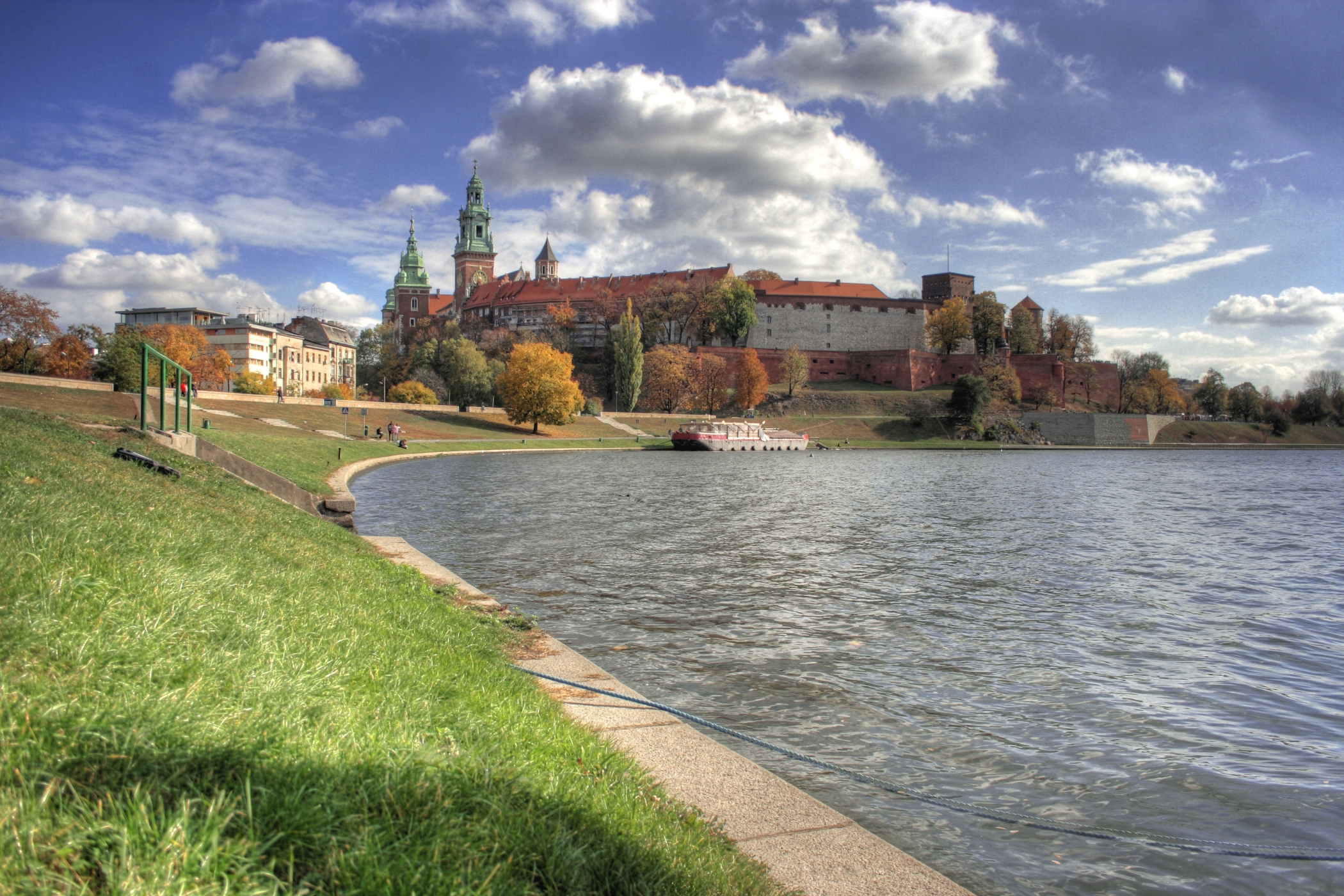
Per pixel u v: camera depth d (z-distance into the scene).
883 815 8.16
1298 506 44.53
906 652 14.38
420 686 7.16
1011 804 8.62
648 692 11.62
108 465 14.02
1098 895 6.88
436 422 101.31
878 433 137.50
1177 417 159.75
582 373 167.50
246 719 4.86
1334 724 11.48
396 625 10.01
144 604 6.47
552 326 180.62
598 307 180.38
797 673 12.91
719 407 149.75
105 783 3.79
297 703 5.41
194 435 21.89
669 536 27.77
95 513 9.20
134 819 3.48
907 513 37.47
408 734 5.57
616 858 4.73
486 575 19.89
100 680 4.86
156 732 4.30
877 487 52.75
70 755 3.89
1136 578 22.80
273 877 3.48
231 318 141.25
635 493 44.03
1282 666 14.41
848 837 6.39
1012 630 16.42
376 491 41.62
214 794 3.85
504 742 6.18
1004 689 12.58
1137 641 15.97
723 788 7.15
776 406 149.00
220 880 3.37
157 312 145.88
